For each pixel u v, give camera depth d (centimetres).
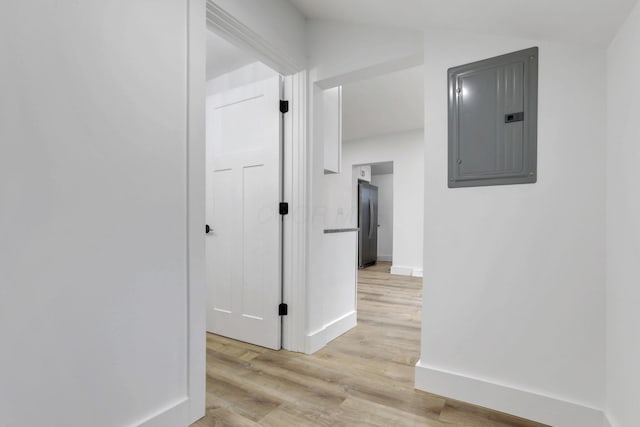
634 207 113
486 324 163
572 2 115
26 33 101
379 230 820
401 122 490
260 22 191
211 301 270
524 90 155
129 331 127
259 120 244
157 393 136
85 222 114
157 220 136
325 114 265
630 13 114
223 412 158
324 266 253
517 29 148
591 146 142
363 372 201
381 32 205
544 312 151
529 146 154
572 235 145
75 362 112
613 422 130
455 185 171
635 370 112
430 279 178
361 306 357
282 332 238
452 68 174
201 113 153
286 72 231
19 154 99
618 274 126
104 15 119
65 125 109
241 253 252
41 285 104
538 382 152
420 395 174
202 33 154
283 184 238
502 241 160
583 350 143
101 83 118
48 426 105
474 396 165
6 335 97
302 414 156
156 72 136
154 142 135
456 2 140
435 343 176
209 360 218
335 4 191
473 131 167
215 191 268
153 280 135
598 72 141
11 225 98
